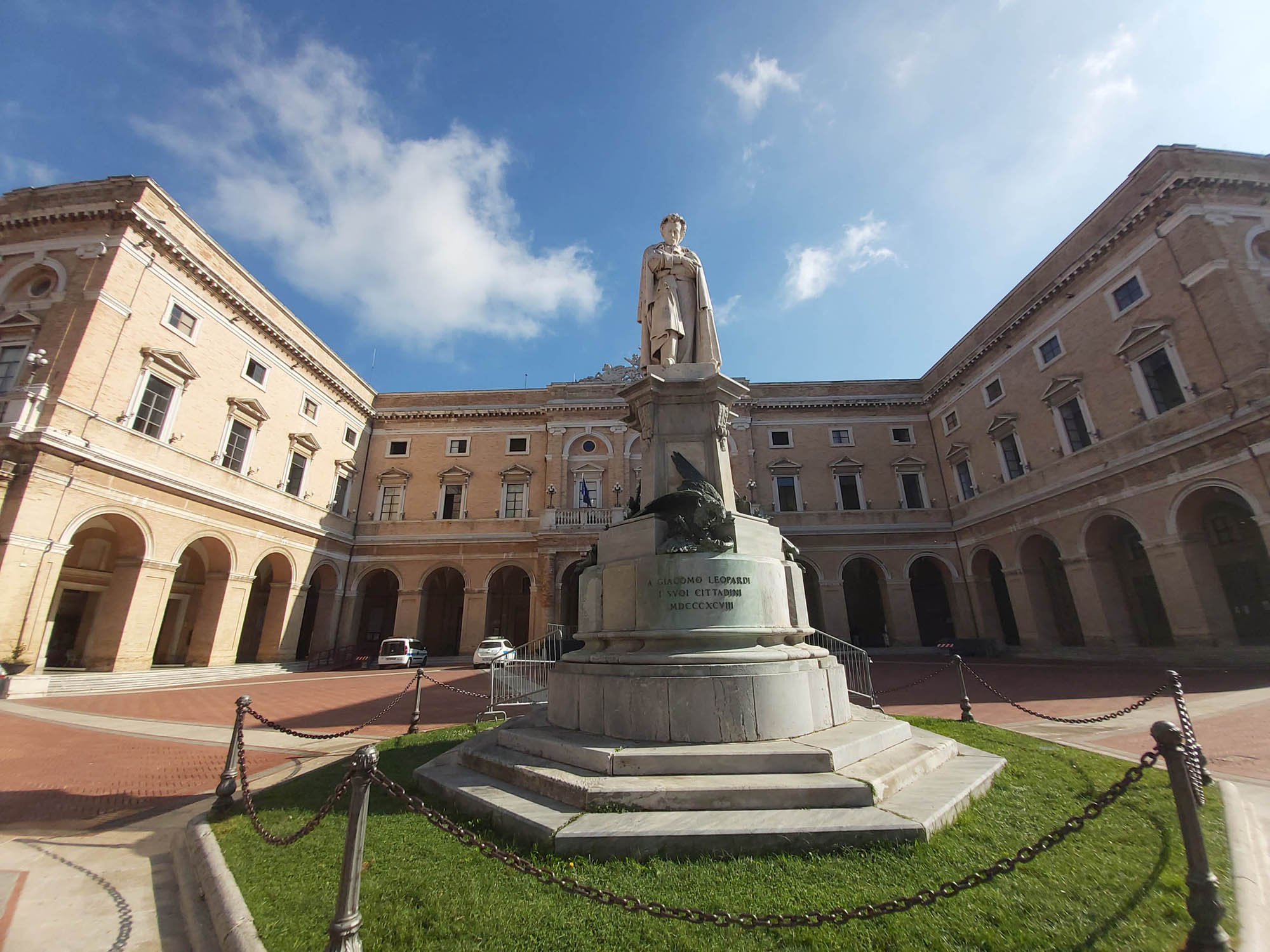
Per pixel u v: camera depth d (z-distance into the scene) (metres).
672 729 5.57
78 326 18.38
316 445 30.03
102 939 3.74
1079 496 22.66
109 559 23.33
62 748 9.28
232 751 5.95
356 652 32.09
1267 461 16.23
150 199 20.62
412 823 5.09
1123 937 3.12
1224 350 17.59
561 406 34.91
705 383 7.62
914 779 5.42
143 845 5.30
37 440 16.25
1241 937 3.14
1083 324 22.72
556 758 5.63
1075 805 5.09
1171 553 18.89
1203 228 18.36
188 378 22.19
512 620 37.06
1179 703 6.23
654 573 6.44
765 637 6.34
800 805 4.64
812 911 3.19
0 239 20.00
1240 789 5.89
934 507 32.47
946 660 25.61
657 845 4.15
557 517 31.97
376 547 33.28
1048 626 25.22
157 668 21.17
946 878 3.73
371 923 3.46
